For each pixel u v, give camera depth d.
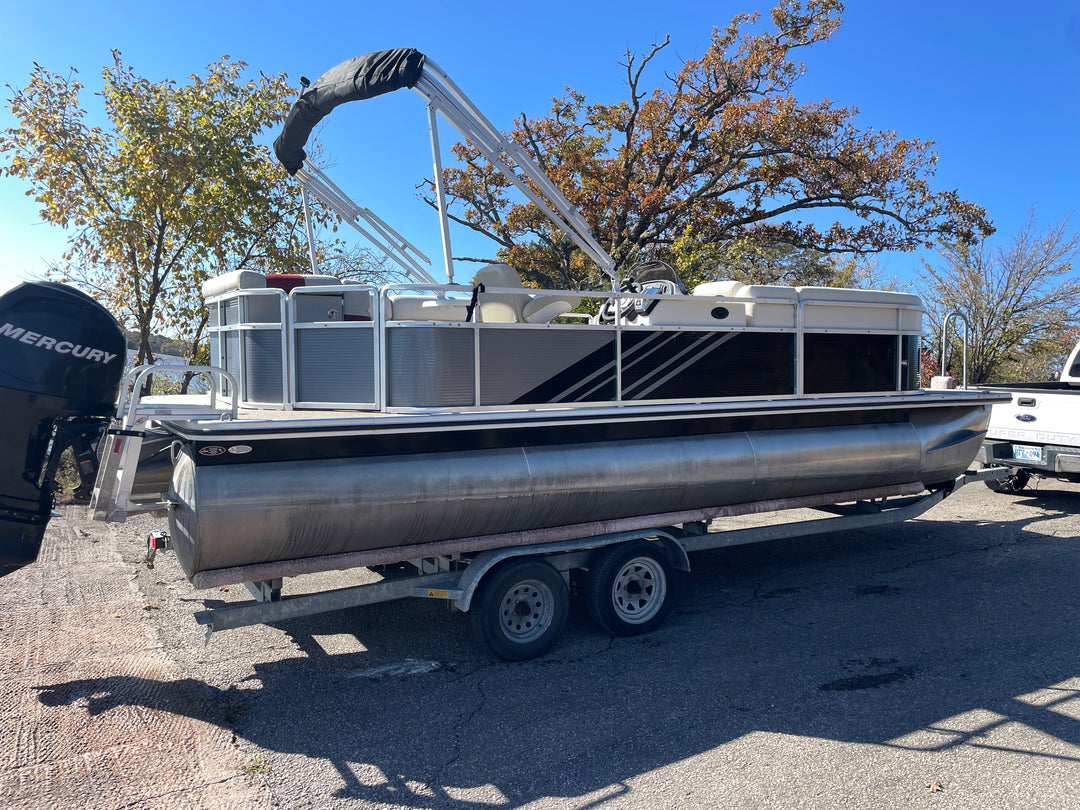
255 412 4.50
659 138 17.06
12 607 5.22
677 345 5.07
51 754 3.31
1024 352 18.88
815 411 5.47
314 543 3.87
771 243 18.91
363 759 3.31
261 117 10.73
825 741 3.41
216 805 2.95
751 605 5.38
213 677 4.19
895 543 7.06
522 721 3.66
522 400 4.53
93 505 3.78
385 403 4.33
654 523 4.94
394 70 4.35
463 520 4.23
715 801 2.95
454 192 18.48
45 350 3.77
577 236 5.16
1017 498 9.15
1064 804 2.90
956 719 3.59
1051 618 4.96
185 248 10.42
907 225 17.47
